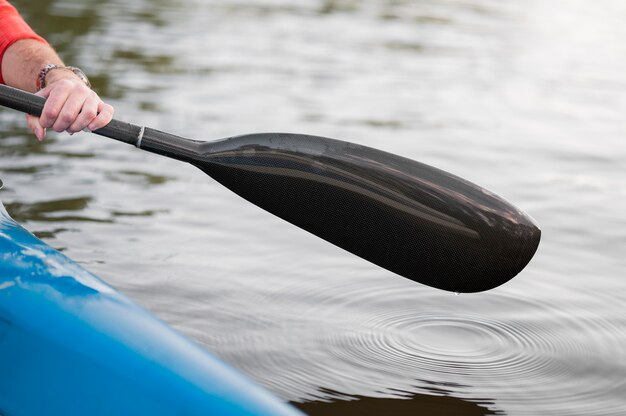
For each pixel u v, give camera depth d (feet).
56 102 6.44
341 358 8.98
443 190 7.18
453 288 7.46
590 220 13.80
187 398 5.13
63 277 6.10
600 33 34.42
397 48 28.14
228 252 11.65
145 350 5.46
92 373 5.38
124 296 6.04
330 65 24.76
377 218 7.25
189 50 25.07
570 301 10.71
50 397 5.47
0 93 6.57
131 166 14.85
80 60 22.47
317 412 7.98
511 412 8.16
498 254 7.16
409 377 8.68
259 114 18.85
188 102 19.31
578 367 9.05
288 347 9.15
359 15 34.32
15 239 6.54
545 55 29.01
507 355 9.24
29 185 13.38
